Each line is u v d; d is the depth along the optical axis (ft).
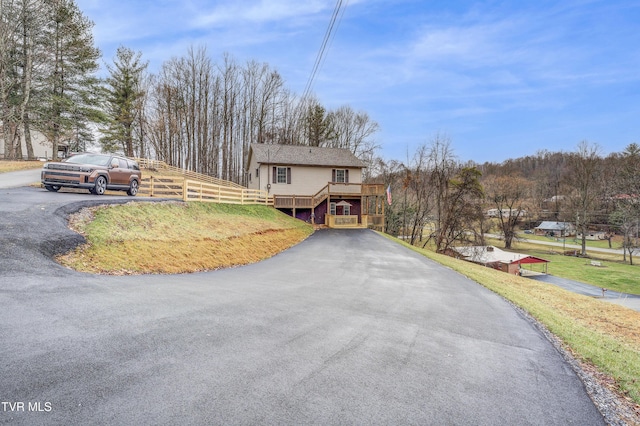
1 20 92.53
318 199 97.71
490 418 10.25
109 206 39.91
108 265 26.37
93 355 11.83
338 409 9.92
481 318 22.31
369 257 49.24
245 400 9.93
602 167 173.27
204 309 18.43
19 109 98.89
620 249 168.45
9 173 69.31
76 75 112.57
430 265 46.01
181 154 165.58
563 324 23.52
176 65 164.96
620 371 15.44
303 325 17.34
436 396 11.28
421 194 143.43
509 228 186.39
